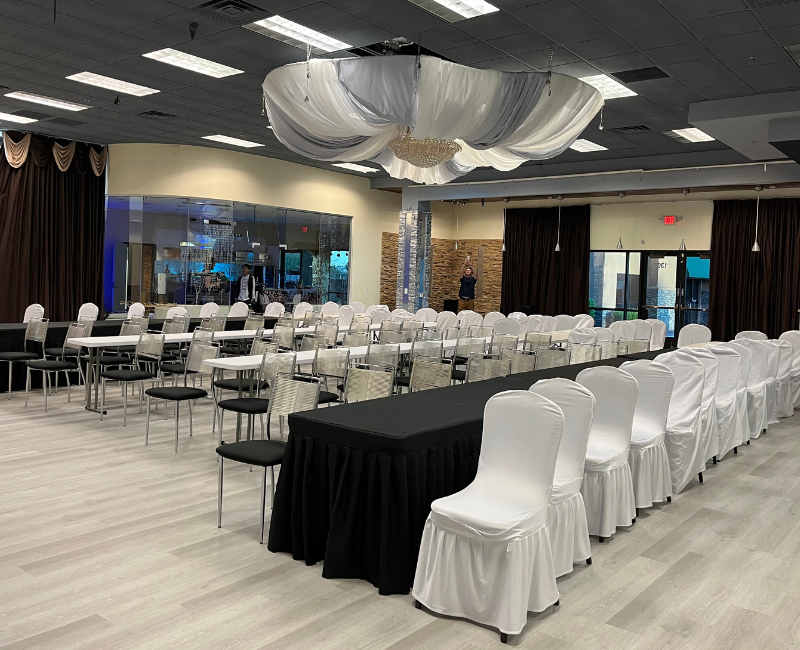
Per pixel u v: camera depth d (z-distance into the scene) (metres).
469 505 3.44
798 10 6.52
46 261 13.31
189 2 6.75
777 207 14.80
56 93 10.22
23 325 9.57
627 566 4.07
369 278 17.69
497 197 15.95
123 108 11.05
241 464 6.01
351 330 9.56
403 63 6.19
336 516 3.74
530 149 7.85
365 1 6.59
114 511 4.73
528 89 6.75
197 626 3.20
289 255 15.78
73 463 5.90
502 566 3.22
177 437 6.38
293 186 15.63
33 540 4.20
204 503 4.95
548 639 3.20
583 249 17.19
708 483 5.89
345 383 5.87
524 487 3.51
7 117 11.70
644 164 13.86
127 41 7.95
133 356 9.89
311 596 3.55
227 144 13.82
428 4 6.68
